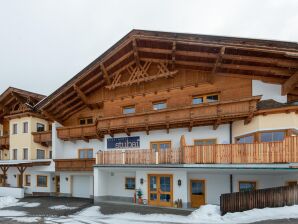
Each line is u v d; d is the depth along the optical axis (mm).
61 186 23062
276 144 11711
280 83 14453
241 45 13180
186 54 15609
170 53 16391
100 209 15586
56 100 20750
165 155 14836
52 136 22406
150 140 17734
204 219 11906
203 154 13477
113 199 18766
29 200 20359
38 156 25047
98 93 20719
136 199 17172
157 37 15367
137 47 17203
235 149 12680
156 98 17953
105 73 18766
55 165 21984
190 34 14312
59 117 22594
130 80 18781
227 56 14398
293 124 12414
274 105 13406
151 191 16719
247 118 13734
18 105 26594
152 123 16547
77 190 22484
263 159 11922
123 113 19344
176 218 12703
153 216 13297
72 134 21219
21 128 25344
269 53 13281
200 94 16500
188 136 16438
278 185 13891
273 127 12859
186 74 17156
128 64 18938
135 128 17719
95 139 21156
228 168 12727
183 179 15609
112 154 17078
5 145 27078
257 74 14984
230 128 15234
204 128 15992
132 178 18344
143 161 15625
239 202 12039
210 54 15008
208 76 16422
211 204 13914
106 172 18734
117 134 19172
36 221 13203
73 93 20375
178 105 17078
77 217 13969
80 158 21297
